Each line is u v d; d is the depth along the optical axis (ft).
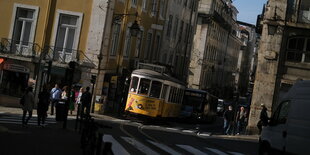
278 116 49.16
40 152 42.29
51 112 90.99
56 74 106.32
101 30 108.58
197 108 141.79
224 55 313.12
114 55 118.73
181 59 197.67
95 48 108.68
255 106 106.63
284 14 105.29
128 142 58.70
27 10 110.73
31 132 58.29
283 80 105.60
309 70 105.09
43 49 108.58
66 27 110.01
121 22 119.65
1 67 106.83
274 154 49.11
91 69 108.27
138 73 105.60
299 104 45.01
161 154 51.29
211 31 256.73
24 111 64.28
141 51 140.56
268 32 106.52
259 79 106.73
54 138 54.85
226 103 223.71
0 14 110.93
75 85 108.06
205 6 245.04
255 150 71.20
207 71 263.90
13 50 108.99
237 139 92.99
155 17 149.38
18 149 42.42
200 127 126.41
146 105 104.06
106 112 115.44
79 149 47.67
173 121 133.08
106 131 69.97
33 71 106.63
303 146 42.68
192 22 208.74
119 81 122.62
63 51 108.88
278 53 105.91
